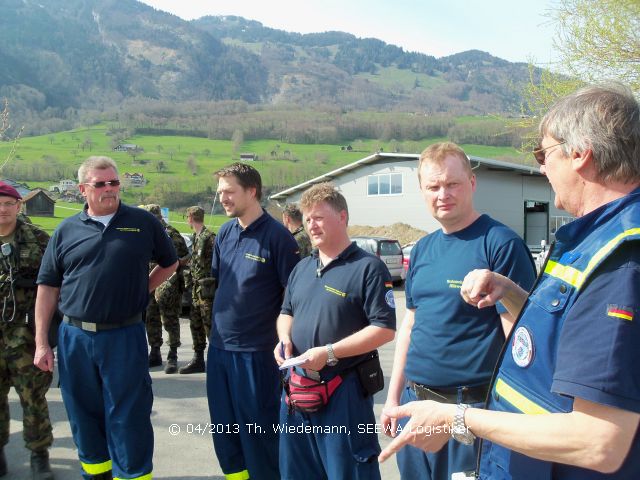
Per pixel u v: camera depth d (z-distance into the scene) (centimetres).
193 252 602
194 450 408
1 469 369
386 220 2477
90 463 339
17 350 359
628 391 116
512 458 148
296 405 259
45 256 343
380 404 499
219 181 333
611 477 129
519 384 143
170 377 600
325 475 269
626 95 136
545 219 2592
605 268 124
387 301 257
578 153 135
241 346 319
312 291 273
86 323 325
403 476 243
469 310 221
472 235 230
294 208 717
